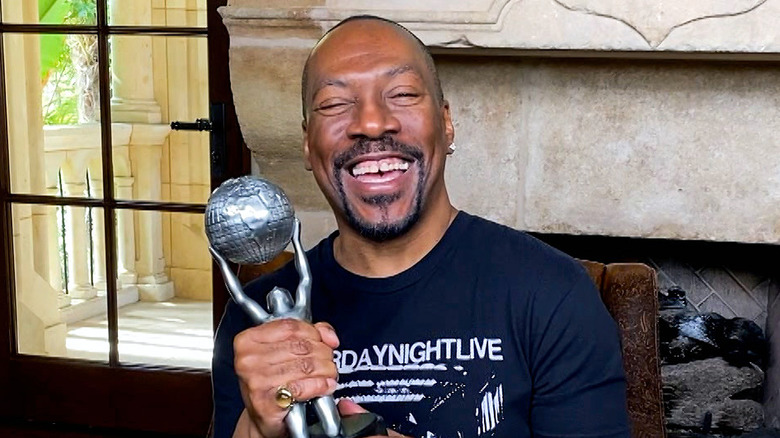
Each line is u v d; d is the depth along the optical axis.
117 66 3.77
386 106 1.19
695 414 2.19
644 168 2.08
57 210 3.27
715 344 2.18
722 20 1.83
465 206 2.19
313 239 2.25
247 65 2.13
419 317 1.20
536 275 1.20
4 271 2.85
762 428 2.15
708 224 2.08
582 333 1.17
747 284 2.32
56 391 2.84
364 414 0.99
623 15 1.87
